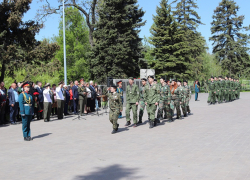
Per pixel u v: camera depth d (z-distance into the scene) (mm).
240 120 13930
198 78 55656
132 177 5891
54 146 9156
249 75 58438
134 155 7688
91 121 15383
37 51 24969
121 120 15438
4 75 26031
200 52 55844
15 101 14945
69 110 20828
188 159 7113
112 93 11430
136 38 35812
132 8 35000
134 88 12969
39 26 24984
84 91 18094
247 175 5773
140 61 36781
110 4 34750
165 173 6055
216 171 6082
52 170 6539
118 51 33906
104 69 35312
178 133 10891
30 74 24906
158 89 12531
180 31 42906
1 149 8891
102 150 8391
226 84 26906
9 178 6035
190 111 19062
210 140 9352
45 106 15664
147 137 10266
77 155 7879
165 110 15305
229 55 59719
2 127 13922
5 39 24016
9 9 23500
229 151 7797
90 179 5844
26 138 10273
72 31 55094
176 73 42219
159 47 43031
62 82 17062
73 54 51750
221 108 20734
